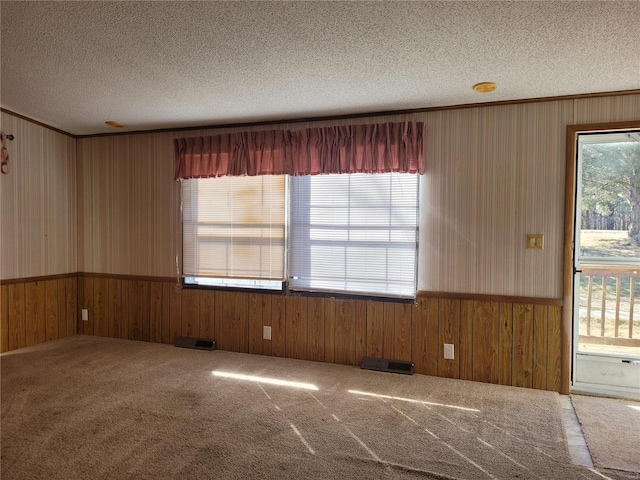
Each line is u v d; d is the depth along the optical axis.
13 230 4.13
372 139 3.58
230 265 4.16
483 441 2.42
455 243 3.47
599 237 3.26
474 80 2.92
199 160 4.17
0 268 4.02
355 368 3.68
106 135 4.64
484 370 3.39
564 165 3.19
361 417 2.71
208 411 2.78
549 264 3.23
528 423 2.65
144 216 4.50
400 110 3.59
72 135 4.74
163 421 2.62
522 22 2.15
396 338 3.62
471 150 3.42
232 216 4.13
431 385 3.30
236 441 2.39
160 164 4.42
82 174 4.79
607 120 3.09
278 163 3.88
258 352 4.07
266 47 2.49
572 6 1.99
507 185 3.33
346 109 3.60
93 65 2.78
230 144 4.05
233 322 4.17
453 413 2.79
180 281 4.38
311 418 2.69
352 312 3.75
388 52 2.53
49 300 4.51
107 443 2.35
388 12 2.09
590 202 3.28
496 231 3.36
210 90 3.21
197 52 2.57
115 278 4.65
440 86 3.05
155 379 3.36
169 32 2.32
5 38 2.41
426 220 3.54
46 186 4.45
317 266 3.86
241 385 3.25
